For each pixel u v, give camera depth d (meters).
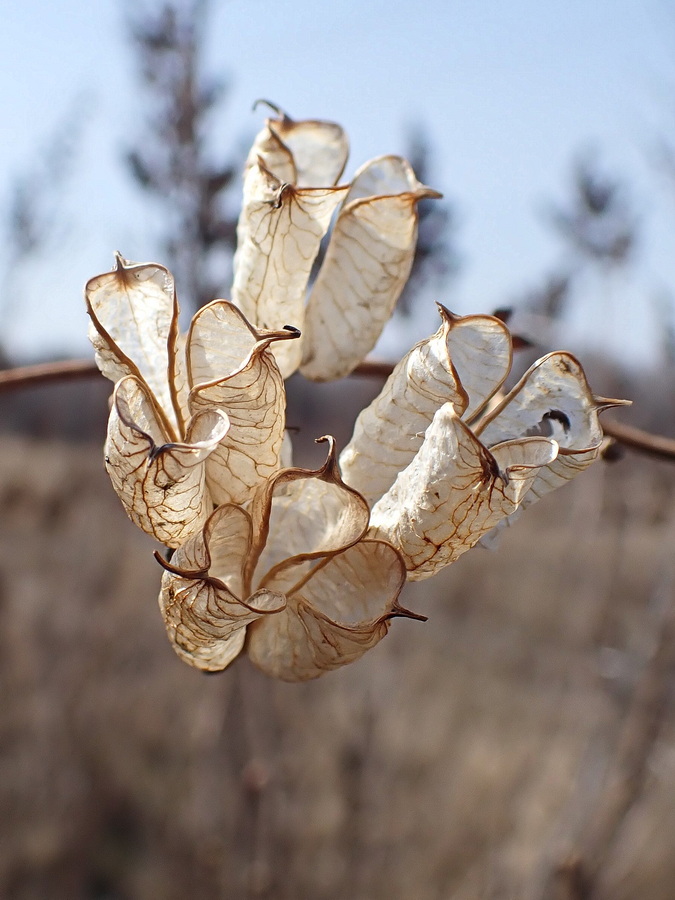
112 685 0.52
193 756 0.49
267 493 0.10
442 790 0.49
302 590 0.10
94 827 0.48
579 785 0.29
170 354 0.10
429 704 0.57
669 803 0.40
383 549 0.10
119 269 0.10
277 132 0.12
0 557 0.58
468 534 0.10
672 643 0.27
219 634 0.10
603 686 0.29
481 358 0.10
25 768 0.48
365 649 0.10
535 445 0.10
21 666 0.51
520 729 0.55
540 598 0.70
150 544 0.57
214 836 0.37
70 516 0.60
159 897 0.44
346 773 0.44
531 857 0.36
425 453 0.10
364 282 0.11
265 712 0.34
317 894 0.42
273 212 0.11
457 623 0.72
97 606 0.52
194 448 0.09
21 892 0.45
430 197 0.11
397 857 0.45
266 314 0.11
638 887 0.36
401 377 0.10
